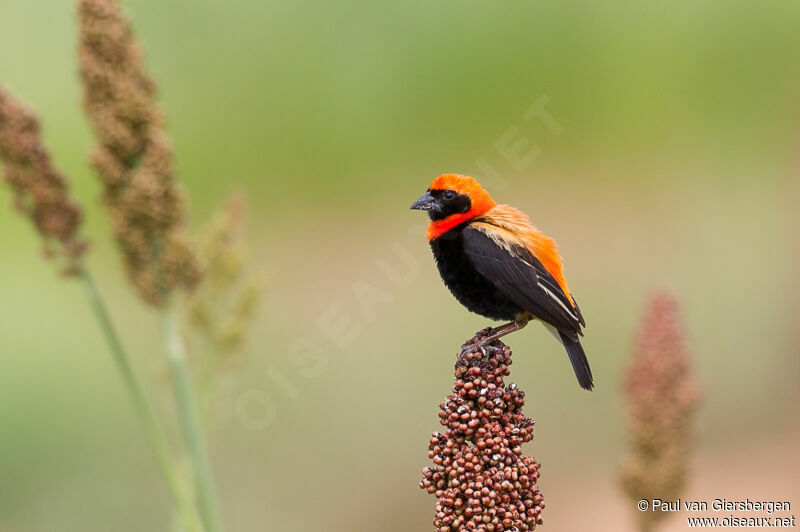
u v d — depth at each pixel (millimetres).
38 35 19594
